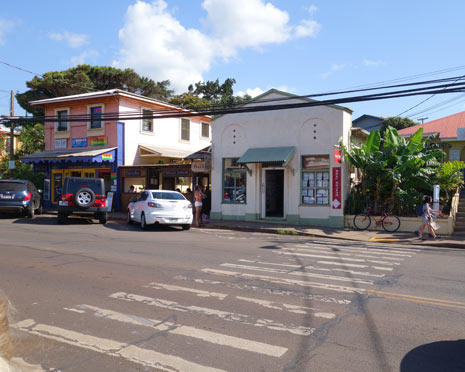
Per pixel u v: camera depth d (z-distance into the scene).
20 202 19.27
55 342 4.60
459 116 25.28
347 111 17.50
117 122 23.70
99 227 16.47
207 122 30.75
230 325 5.19
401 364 4.11
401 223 15.77
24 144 30.59
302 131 17.81
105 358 4.20
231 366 4.04
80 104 25.20
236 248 11.42
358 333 4.96
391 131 17.14
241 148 19.20
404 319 5.49
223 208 19.58
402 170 16.00
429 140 18.92
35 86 36.16
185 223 15.88
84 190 17.27
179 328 5.07
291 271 8.43
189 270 8.38
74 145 25.45
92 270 8.27
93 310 5.75
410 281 7.71
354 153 17.27
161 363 4.10
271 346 4.54
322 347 4.52
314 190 17.64
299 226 17.09
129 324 5.20
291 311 5.78
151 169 22.36
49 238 12.86
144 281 7.41
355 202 17.03
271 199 18.94
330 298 6.45
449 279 7.94
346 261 9.72
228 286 7.11
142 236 13.78
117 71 40.50
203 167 19.95
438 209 15.79
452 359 4.24
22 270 8.22
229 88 56.22
